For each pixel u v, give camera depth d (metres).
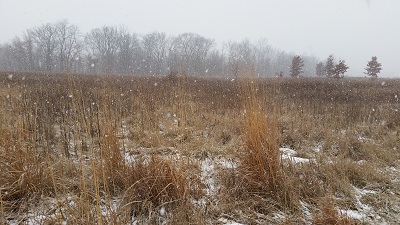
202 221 2.79
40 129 5.00
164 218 2.91
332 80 22.59
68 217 2.57
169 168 3.26
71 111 6.66
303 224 2.95
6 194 2.90
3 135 3.50
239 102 7.82
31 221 2.71
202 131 5.71
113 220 2.55
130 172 3.31
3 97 7.42
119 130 4.80
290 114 7.88
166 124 5.96
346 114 8.11
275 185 3.37
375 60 30.19
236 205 3.21
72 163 3.59
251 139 3.60
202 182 3.65
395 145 5.53
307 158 4.89
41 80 13.93
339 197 3.54
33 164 3.30
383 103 11.11
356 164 4.29
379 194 3.60
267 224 2.94
